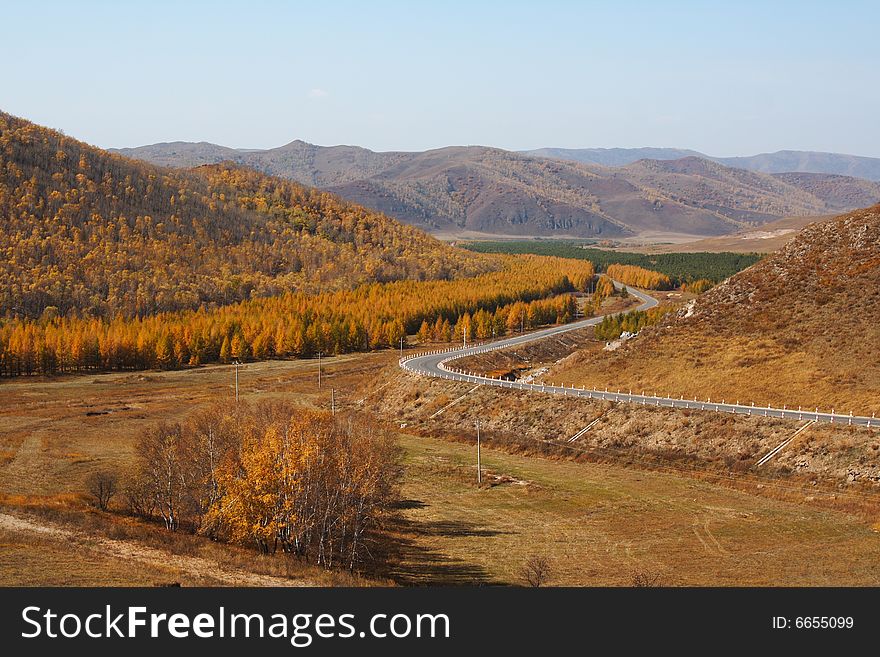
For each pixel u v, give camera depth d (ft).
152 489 218.18
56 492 240.53
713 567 188.55
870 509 224.12
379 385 435.12
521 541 217.36
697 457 284.00
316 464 192.24
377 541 215.51
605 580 179.63
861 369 320.91
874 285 381.40
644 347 403.34
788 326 376.07
